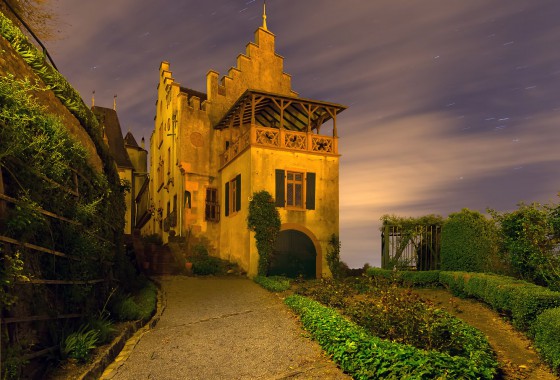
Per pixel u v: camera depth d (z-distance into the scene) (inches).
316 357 293.3
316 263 730.8
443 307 430.0
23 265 219.9
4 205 207.3
